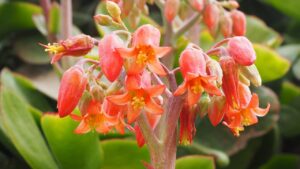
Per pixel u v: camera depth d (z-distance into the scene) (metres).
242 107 0.22
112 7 0.22
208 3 0.29
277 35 0.41
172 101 0.22
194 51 0.21
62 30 0.36
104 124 0.22
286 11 0.46
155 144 0.22
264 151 0.39
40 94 0.36
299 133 0.41
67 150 0.29
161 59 0.31
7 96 0.28
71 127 0.28
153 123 0.23
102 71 0.20
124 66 0.20
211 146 0.35
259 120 0.36
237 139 0.35
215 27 0.29
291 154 0.40
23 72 0.40
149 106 0.20
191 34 0.35
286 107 0.41
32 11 0.41
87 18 0.48
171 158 0.22
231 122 0.22
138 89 0.20
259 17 0.51
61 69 0.35
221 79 0.20
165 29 0.31
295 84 0.46
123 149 0.29
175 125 0.22
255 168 0.39
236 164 0.36
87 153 0.29
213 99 0.22
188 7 0.30
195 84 0.20
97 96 0.21
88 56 0.32
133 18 0.29
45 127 0.28
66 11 0.36
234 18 0.30
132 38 0.21
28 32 0.43
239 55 0.21
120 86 0.21
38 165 0.28
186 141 0.22
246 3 0.51
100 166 0.29
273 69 0.35
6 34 0.43
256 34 0.41
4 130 0.30
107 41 0.20
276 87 0.44
